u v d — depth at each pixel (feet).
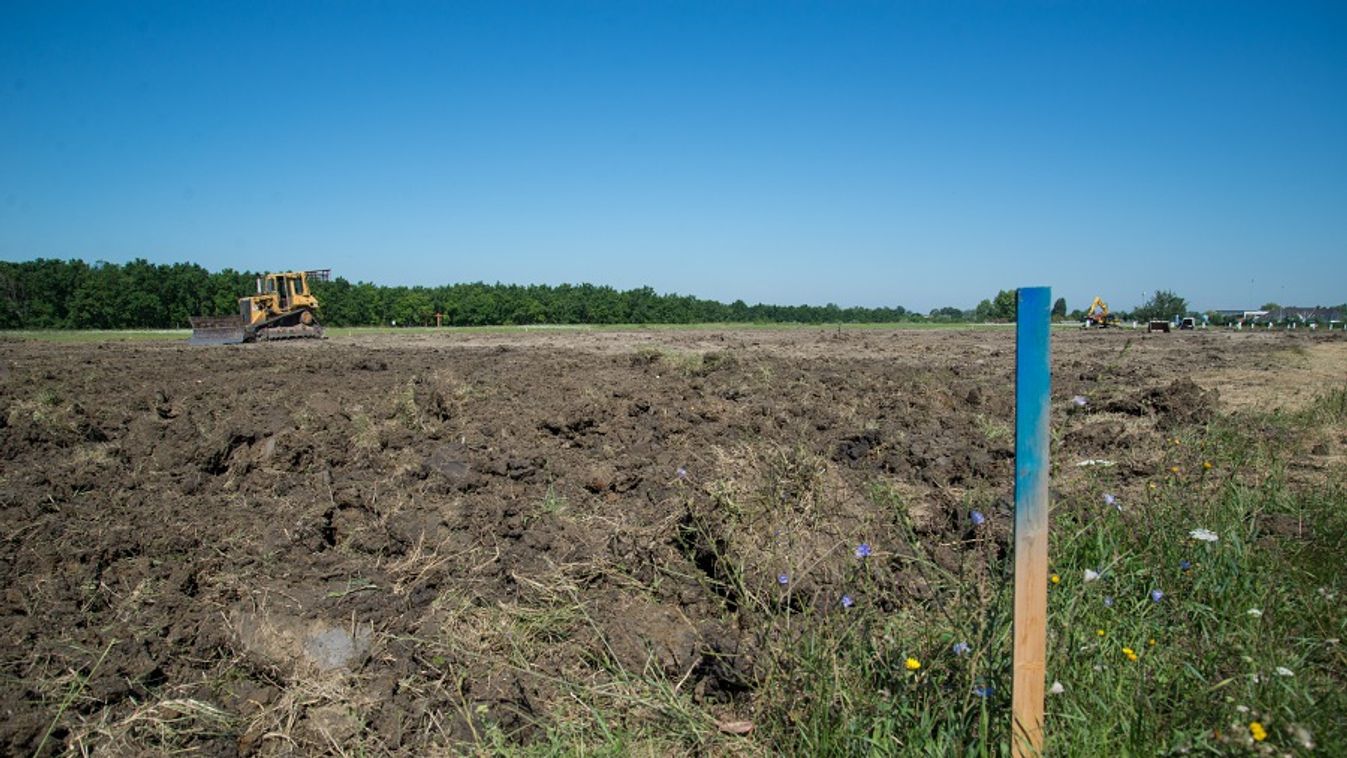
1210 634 13.16
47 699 12.10
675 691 12.55
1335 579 14.60
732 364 50.29
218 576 15.94
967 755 10.34
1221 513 17.26
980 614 12.36
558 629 14.34
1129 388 41.14
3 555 16.58
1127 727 10.64
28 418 28.91
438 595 15.38
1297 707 10.80
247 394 38.06
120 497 20.49
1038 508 9.75
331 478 22.02
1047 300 9.57
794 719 11.25
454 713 12.31
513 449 25.04
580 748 11.42
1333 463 23.50
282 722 12.22
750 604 14.07
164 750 11.46
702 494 18.66
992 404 35.40
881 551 15.98
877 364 58.65
